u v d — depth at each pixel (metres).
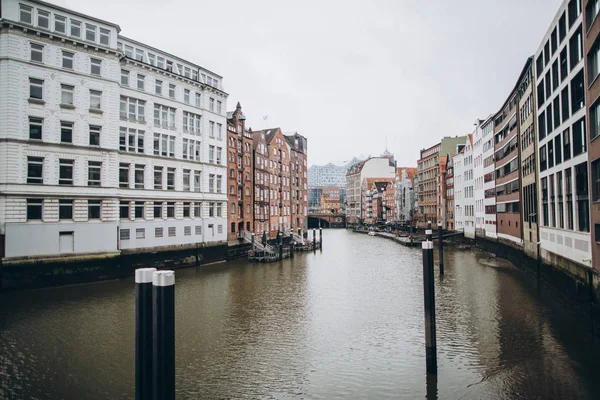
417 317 25.73
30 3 32.66
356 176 175.38
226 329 23.19
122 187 40.19
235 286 35.75
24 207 32.06
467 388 15.72
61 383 15.99
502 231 56.56
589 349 19.52
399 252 65.38
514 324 23.58
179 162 46.31
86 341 20.62
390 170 166.38
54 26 34.06
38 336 21.31
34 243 32.41
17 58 31.92
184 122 47.84
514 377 16.56
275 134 78.62
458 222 83.50
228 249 55.59
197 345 20.55
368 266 49.09
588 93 22.47
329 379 16.66
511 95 50.38
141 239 41.47
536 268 37.44
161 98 44.47
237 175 59.47
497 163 59.62
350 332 22.70
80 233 35.00
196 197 48.47
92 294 30.78
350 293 32.94
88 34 36.41
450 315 25.64
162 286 9.05
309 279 39.53
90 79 36.16
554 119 31.38
